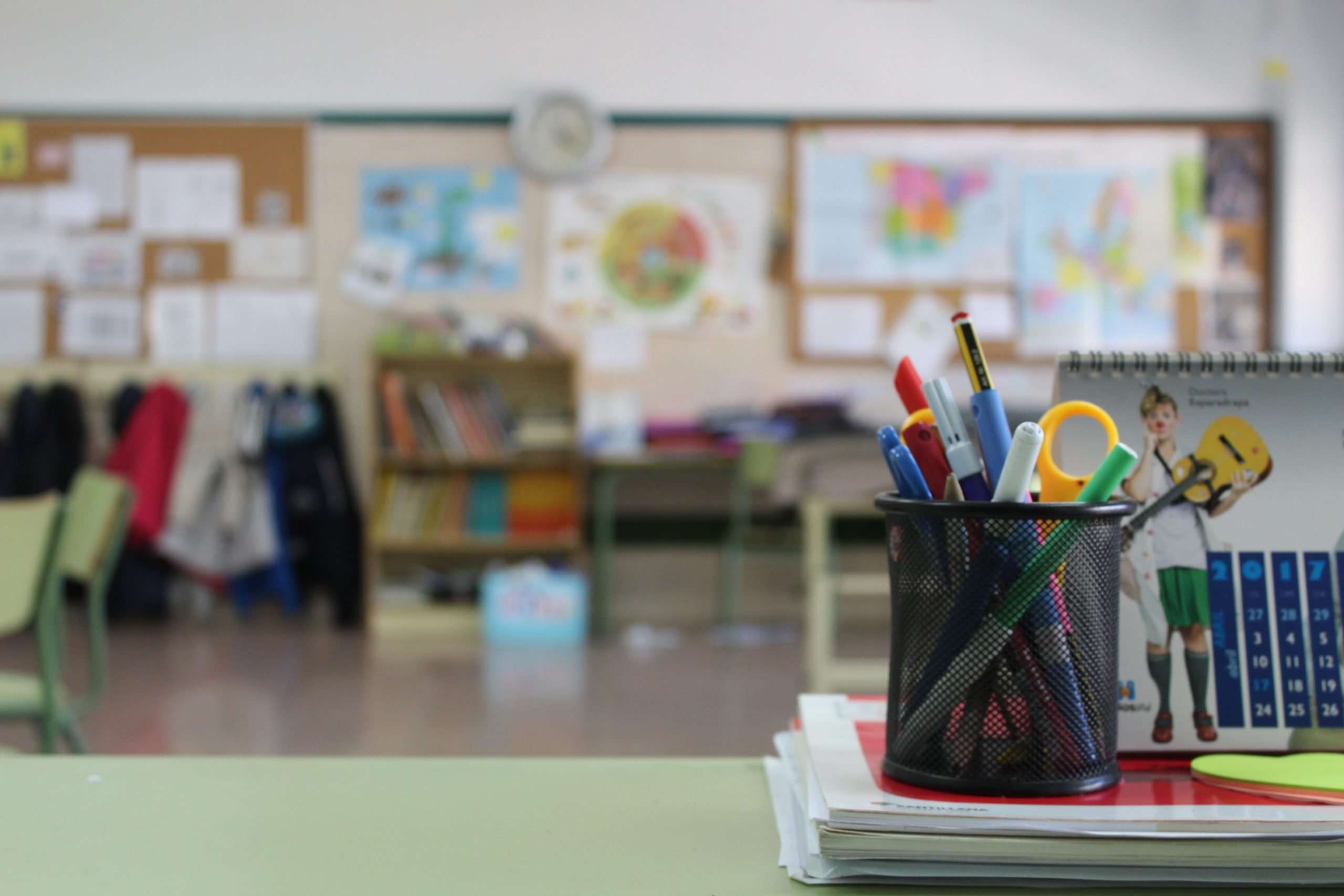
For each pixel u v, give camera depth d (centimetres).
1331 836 46
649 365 611
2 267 607
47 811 58
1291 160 599
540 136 608
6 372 599
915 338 607
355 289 610
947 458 58
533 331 594
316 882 48
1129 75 607
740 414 592
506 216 611
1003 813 48
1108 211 606
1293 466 64
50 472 579
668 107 610
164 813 57
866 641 533
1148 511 64
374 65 611
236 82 611
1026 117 607
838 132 609
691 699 384
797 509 603
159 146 611
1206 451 64
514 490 591
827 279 608
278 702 378
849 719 67
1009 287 606
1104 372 65
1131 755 62
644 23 610
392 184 612
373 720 349
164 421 582
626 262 611
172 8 609
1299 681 62
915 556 55
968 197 607
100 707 365
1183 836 47
